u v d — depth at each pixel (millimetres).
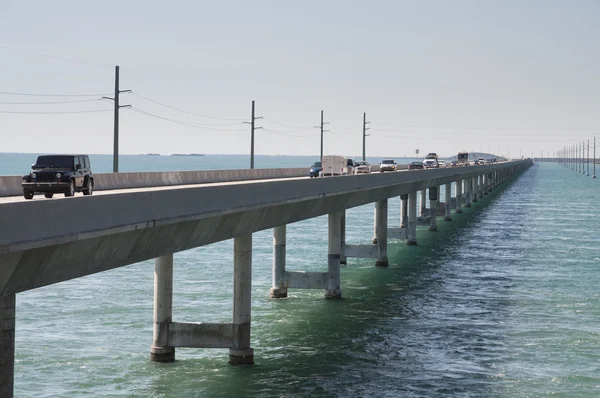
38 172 37312
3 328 18688
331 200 47844
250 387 31719
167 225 25453
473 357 37125
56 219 19547
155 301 34562
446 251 77562
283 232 50562
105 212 21750
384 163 117750
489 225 106875
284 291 50906
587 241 86438
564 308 48406
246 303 34312
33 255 18906
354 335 41000
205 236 29844
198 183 68875
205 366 34438
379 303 49719
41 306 47281
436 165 156750
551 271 64062
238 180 77562
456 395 31562
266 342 39125
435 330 42469
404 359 36656
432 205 99188
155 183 60781
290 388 31812
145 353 36281
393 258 72062
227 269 63250
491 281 58906
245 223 33438
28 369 33719
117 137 62969
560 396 31562
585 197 179625
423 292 54000
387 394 31516
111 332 40500
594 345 39188
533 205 151375
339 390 31797
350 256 66688
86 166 40219
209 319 43281
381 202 66562
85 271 22000
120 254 23656
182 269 63219
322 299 50594
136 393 30734
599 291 54344
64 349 37000
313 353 37312
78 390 31062
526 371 34875
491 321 44750
